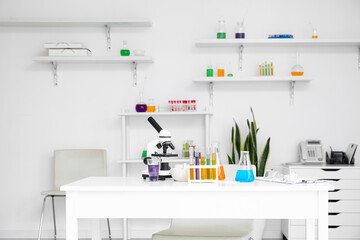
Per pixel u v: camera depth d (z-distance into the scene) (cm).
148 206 229
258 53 440
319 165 401
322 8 441
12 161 443
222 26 424
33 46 443
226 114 441
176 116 443
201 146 442
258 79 416
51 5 441
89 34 442
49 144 443
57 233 439
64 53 420
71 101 444
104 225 439
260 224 325
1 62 443
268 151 412
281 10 440
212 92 442
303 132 440
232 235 249
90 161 416
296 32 441
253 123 415
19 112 443
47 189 442
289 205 226
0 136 443
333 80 441
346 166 391
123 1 442
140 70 443
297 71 419
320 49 440
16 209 442
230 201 227
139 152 443
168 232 259
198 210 228
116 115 443
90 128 443
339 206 391
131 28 442
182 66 442
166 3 442
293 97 441
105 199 231
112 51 443
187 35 442
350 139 440
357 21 440
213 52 441
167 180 258
